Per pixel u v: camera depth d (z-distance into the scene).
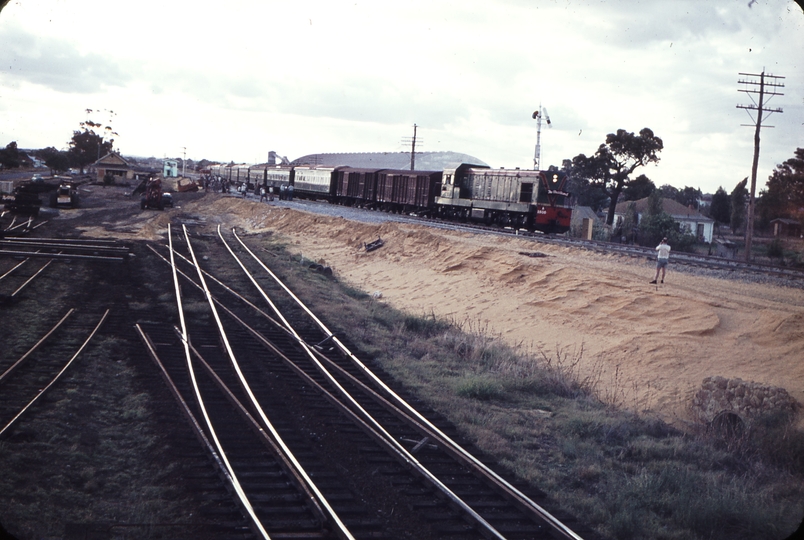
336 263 34.59
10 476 7.87
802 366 13.34
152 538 6.87
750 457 10.88
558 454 10.48
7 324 15.70
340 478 8.61
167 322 17.64
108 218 47.25
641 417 13.05
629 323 17.61
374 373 14.20
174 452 9.07
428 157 175.50
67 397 11.00
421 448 9.94
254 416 10.73
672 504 8.67
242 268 28.61
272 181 86.38
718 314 16.55
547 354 17.41
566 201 38.16
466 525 7.57
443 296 24.67
